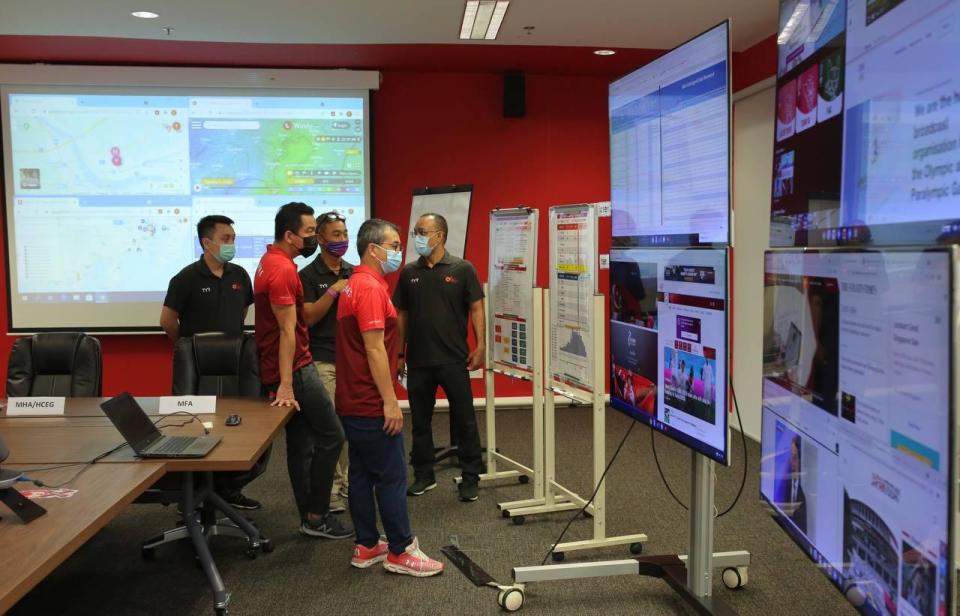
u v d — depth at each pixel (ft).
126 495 6.45
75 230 17.75
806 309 5.69
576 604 8.70
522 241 12.52
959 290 3.73
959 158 3.84
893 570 4.43
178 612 8.60
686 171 7.50
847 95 5.12
